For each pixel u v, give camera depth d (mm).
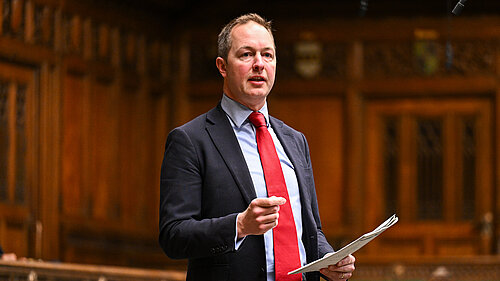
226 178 4992
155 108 20922
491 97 20422
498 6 20297
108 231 18625
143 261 19734
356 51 20844
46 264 10539
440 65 20578
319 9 20812
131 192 19688
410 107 20672
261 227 4566
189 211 4895
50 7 16984
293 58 21031
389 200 20594
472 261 16266
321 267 4797
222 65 5348
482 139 20406
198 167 5020
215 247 4648
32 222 16203
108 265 18547
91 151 18281
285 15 21000
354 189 20578
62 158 17125
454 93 20484
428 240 20328
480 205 20266
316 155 20828
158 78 20906
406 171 20609
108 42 19031
